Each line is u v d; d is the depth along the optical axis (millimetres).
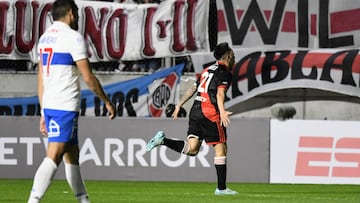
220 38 48219
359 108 48219
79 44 21125
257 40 48000
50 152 21250
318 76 47375
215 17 48438
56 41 21203
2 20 48500
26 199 32188
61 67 21141
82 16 48344
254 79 47938
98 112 48531
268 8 47938
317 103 48500
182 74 48562
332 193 37219
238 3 48000
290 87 47625
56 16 21734
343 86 47281
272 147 43375
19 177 44000
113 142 43812
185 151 33469
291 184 43000
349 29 47594
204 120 33500
